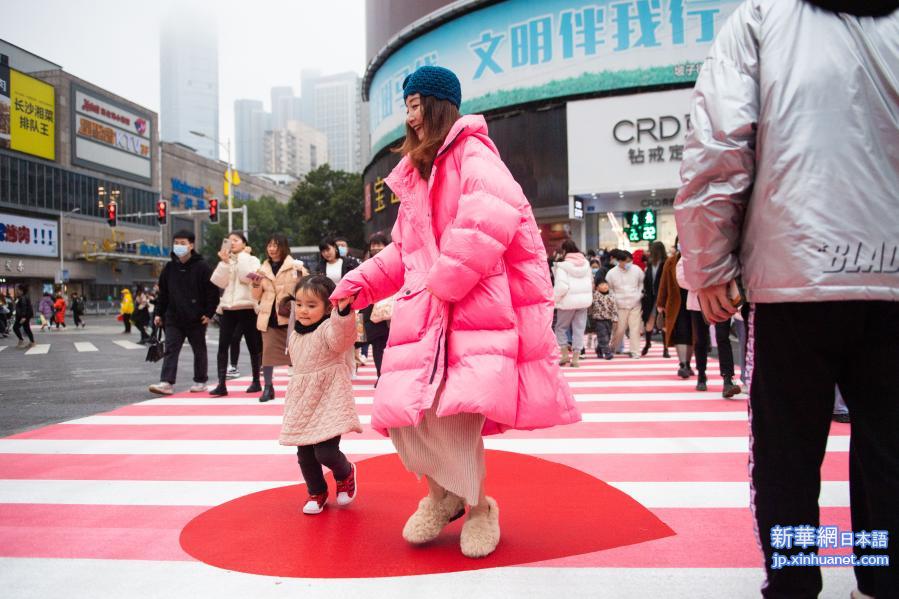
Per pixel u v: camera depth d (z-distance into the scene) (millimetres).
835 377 1759
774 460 1786
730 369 6398
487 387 2244
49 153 56125
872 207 1616
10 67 52219
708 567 2414
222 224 72062
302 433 3121
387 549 2658
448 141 2441
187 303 7480
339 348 3066
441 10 26312
